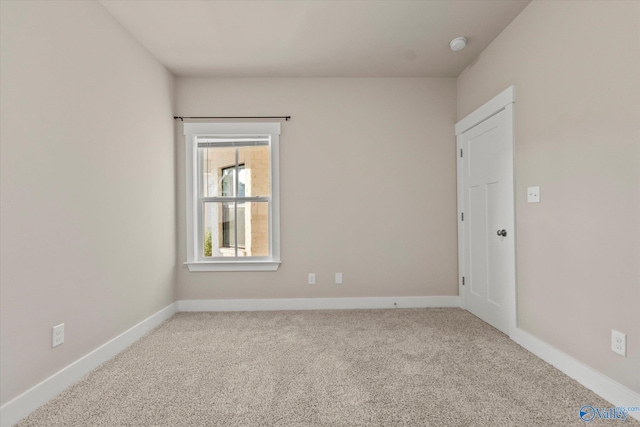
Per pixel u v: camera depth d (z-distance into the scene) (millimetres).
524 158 2293
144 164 2713
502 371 1943
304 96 3381
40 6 1680
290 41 2693
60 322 1795
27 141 1600
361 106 3395
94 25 2102
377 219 3385
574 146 1851
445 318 2984
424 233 3396
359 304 3352
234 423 1474
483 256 2895
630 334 1534
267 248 3406
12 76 1523
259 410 1568
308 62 3059
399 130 3402
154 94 2898
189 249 3318
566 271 1913
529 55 2236
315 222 3369
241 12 2303
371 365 2035
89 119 2041
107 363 2104
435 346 2326
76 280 1919
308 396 1688
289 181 3365
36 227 1647
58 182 1789
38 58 1666
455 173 3410
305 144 3373
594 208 1724
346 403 1622
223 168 3412
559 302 1973
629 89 1535
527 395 1682
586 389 1730
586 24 1766
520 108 2336
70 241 1875
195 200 3348
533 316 2221
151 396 1704
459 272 3371
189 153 3326
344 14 2346
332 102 3387
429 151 3408
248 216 3406
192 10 2266
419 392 1717
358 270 3379
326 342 2424
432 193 3400
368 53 2904
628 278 1544
